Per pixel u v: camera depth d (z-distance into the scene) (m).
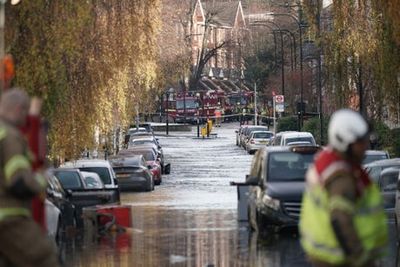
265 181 50.69
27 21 55.88
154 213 68.62
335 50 72.25
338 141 17.38
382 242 17.47
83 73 65.25
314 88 178.50
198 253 43.34
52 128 61.72
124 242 49.03
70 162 78.06
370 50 69.19
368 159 73.25
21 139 19.55
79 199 59.56
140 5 68.19
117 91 73.56
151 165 105.00
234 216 64.56
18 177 19.06
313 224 17.16
